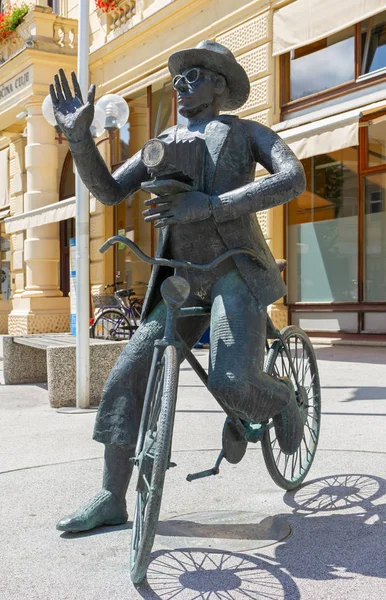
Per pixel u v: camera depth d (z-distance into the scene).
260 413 2.72
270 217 11.61
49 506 3.37
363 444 4.40
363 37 10.14
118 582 2.47
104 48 14.84
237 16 11.48
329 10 9.80
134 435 2.93
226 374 2.61
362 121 10.00
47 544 2.86
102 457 4.38
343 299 11.10
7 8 19.23
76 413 6.05
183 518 3.14
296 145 9.04
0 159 19.78
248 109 11.45
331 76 10.59
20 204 18.58
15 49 16.58
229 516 3.16
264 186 2.57
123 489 3.07
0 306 20.28
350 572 2.50
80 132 2.74
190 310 2.82
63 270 18.31
